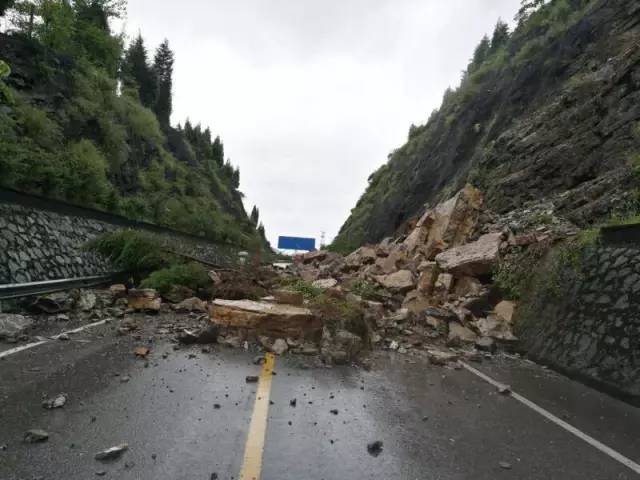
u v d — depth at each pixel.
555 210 12.45
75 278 10.23
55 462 3.00
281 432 3.87
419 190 30.11
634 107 12.57
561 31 21.52
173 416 4.01
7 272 8.57
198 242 26.48
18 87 17.14
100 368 5.29
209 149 75.06
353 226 43.16
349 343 7.27
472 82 32.34
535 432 4.34
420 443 3.87
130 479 2.86
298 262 24.95
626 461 3.75
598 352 6.41
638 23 15.62
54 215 11.54
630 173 10.42
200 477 2.97
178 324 8.30
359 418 4.40
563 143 14.84
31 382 4.56
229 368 5.87
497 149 19.00
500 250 10.79
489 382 6.22
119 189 22.31
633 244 6.93
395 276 12.41
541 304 8.57
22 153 11.35
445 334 9.14
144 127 29.78
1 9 18.73
